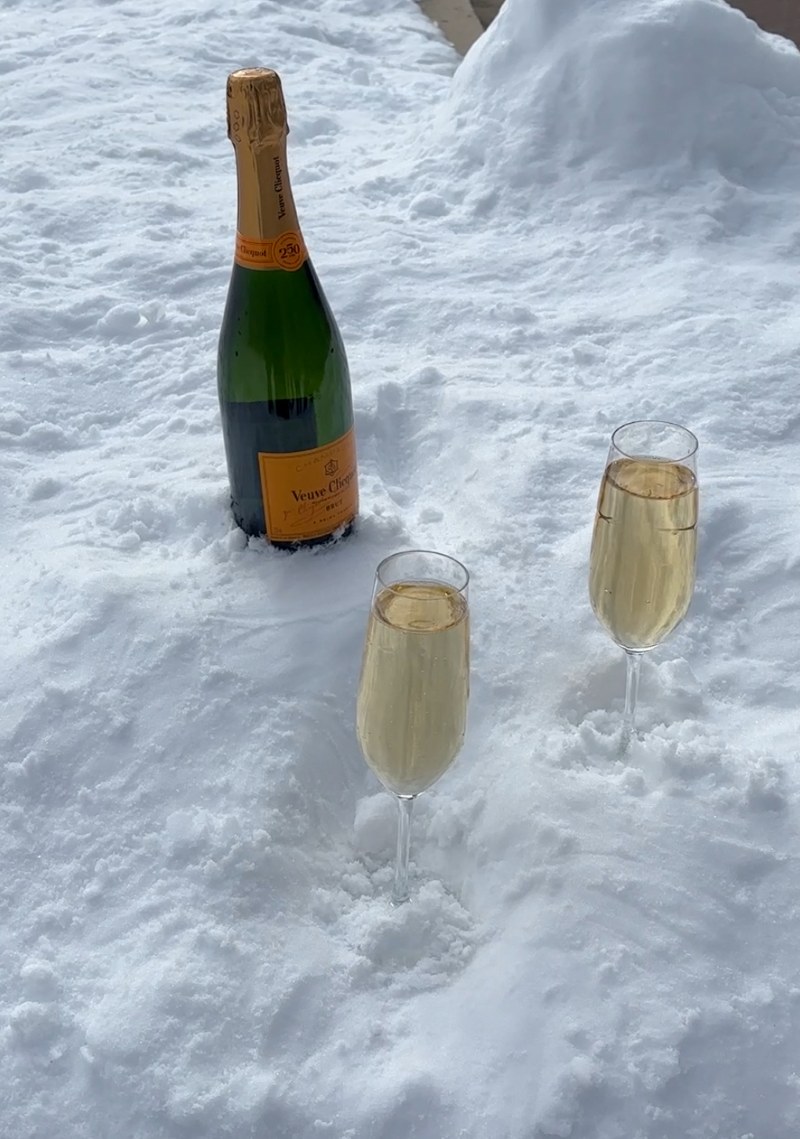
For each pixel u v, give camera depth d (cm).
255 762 80
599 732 82
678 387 116
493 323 127
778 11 227
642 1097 64
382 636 63
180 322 127
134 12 221
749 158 154
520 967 68
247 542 93
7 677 85
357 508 94
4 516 101
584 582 92
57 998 68
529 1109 63
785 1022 66
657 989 67
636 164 151
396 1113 63
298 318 86
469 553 95
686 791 76
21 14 221
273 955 70
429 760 66
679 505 70
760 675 87
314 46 208
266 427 88
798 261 139
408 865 74
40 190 155
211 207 153
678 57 152
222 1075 65
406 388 115
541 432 108
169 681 84
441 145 160
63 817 78
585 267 138
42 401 117
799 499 101
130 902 73
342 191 156
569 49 155
